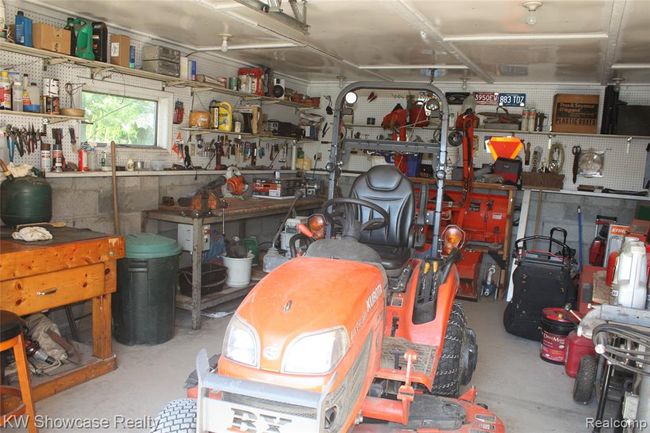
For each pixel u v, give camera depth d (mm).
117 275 3861
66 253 3064
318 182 6688
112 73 4480
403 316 2785
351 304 1940
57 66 4039
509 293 5746
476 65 5496
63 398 3092
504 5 3332
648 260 2766
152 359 3705
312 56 5426
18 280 2842
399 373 2311
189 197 4840
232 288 4863
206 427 1765
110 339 3477
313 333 1772
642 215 5516
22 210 3416
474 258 5883
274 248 4844
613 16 3428
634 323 2479
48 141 4008
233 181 5488
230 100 5953
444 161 3502
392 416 2139
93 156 4301
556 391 3613
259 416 1714
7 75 3523
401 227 3766
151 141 5078
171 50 4707
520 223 6109
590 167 6352
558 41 4191
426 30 4051
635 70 5203
